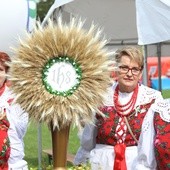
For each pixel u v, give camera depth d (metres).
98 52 1.55
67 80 1.54
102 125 3.11
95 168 3.15
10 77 1.56
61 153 1.52
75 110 1.53
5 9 5.74
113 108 3.08
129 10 9.72
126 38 10.81
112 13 9.64
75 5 8.41
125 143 3.07
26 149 9.52
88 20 9.35
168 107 2.68
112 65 1.62
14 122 3.00
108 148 3.11
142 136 2.72
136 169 2.74
